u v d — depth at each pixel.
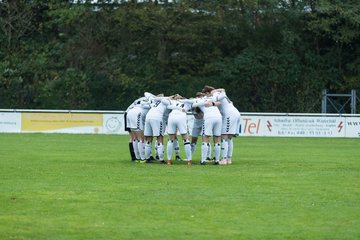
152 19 114.50
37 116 90.75
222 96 48.50
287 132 90.31
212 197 32.91
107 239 24.12
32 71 115.06
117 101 110.38
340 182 38.78
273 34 117.81
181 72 118.81
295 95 112.56
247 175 42.00
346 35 113.56
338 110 113.56
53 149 63.12
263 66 112.25
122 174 42.16
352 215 28.55
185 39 116.31
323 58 116.06
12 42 119.94
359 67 115.56
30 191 34.59
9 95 110.50
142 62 116.69
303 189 35.78
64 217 27.81
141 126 50.84
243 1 115.75
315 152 62.66
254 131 90.44
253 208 30.00
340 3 113.94
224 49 120.00
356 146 71.56
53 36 121.44
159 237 24.45
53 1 119.75
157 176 41.16
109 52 118.44
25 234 24.73
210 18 116.38
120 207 30.09
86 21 117.94
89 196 33.03
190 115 81.06
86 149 63.59
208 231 25.44
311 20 115.56
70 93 109.81
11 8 120.31
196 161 52.12
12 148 63.72
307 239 24.30
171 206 30.38
